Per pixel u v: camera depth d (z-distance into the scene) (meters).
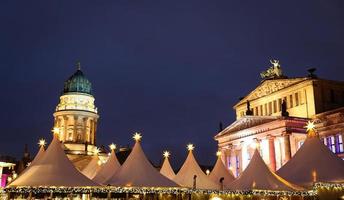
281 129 82.81
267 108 99.88
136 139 48.19
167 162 62.03
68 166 41.34
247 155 93.38
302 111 89.25
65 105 147.25
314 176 40.94
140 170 44.75
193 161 54.31
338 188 47.34
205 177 52.06
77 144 138.88
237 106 111.19
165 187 43.75
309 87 88.62
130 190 43.72
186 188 45.94
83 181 40.03
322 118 81.19
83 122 145.12
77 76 153.88
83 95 149.75
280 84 97.12
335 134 78.31
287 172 44.22
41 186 38.00
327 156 42.91
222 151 102.19
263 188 42.06
